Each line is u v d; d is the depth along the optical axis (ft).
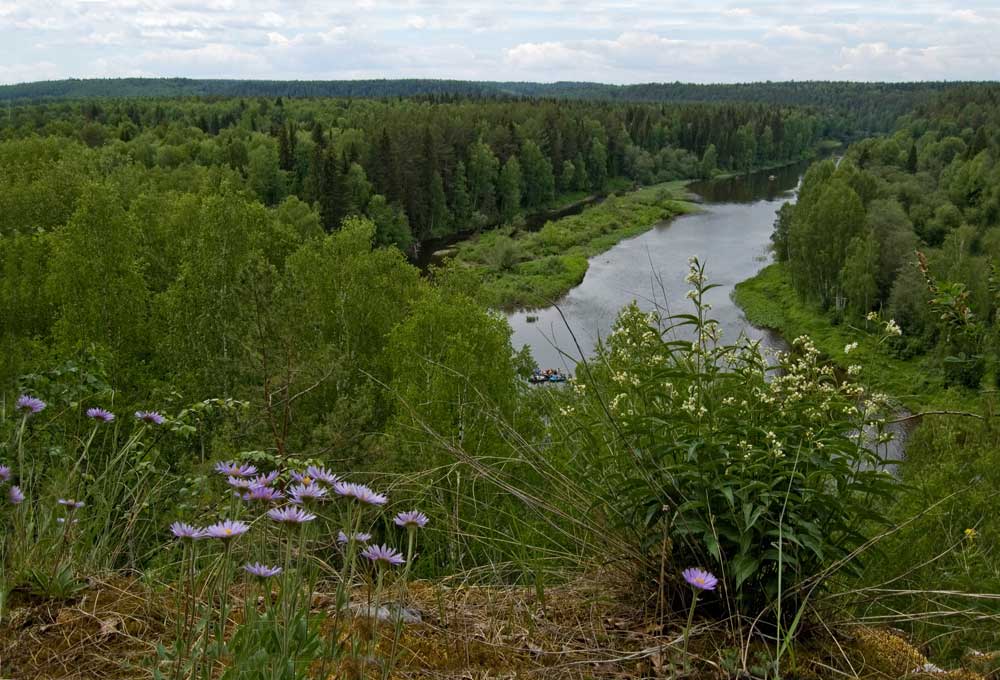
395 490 11.70
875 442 10.75
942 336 15.37
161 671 6.99
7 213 100.53
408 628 8.89
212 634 7.82
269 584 6.55
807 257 140.97
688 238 206.28
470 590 10.43
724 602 9.63
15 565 8.60
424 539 11.92
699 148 395.75
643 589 10.18
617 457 10.85
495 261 179.52
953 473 17.84
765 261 175.11
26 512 9.11
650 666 8.71
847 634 9.75
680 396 11.24
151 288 86.02
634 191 328.29
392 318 76.33
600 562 10.68
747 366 11.35
